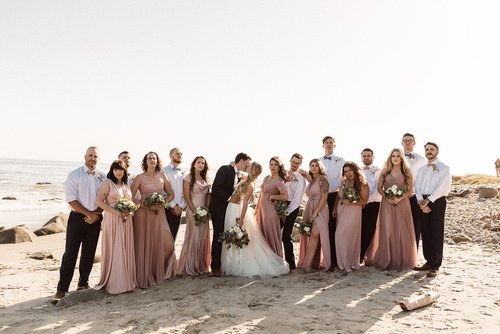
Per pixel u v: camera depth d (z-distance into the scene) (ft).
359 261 23.97
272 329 14.43
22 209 75.92
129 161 24.63
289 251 24.20
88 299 18.88
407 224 23.20
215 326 14.89
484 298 17.69
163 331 14.61
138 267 20.65
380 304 17.06
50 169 361.30
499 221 37.52
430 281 20.52
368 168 24.84
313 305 17.02
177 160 25.90
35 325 15.69
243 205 22.16
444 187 21.49
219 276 22.30
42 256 33.06
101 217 20.67
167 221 23.66
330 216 24.64
